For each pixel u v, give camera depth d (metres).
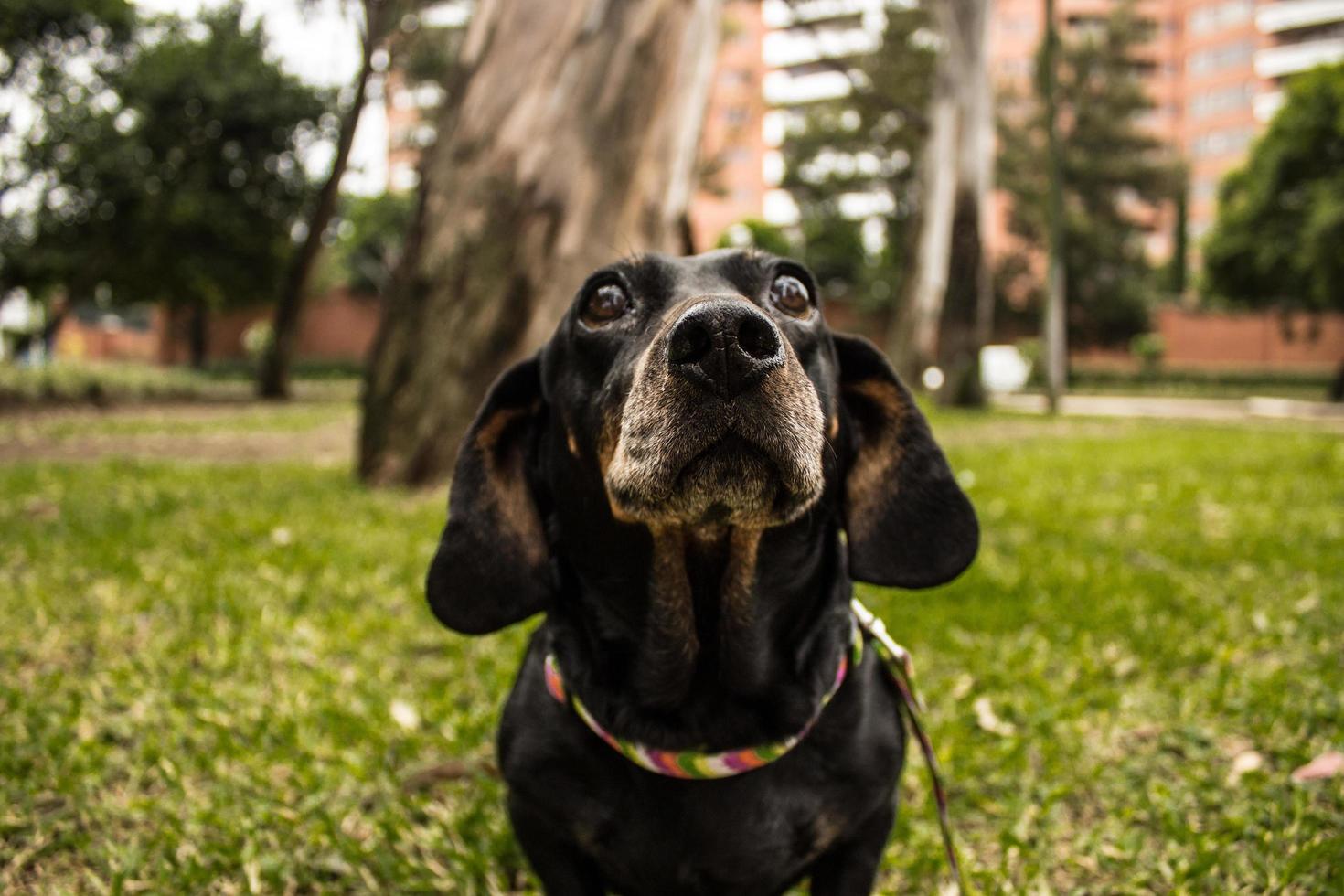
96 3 2.81
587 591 0.35
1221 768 0.49
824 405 0.35
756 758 0.32
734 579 0.32
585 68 1.25
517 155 1.25
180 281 3.77
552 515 0.38
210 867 0.42
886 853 0.43
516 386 0.38
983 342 3.27
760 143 9.58
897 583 0.37
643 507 0.29
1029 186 6.82
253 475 1.43
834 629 0.35
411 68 3.82
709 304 0.29
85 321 7.41
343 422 2.58
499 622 0.36
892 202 6.93
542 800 0.34
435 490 1.24
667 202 1.29
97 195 3.22
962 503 0.37
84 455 1.78
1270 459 1.65
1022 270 6.79
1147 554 0.93
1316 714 0.54
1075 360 7.05
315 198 3.74
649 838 0.33
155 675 0.62
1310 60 9.40
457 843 0.45
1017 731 0.55
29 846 0.43
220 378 5.25
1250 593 0.78
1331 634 0.68
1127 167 6.86
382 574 0.84
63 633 0.69
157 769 0.50
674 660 0.33
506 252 1.24
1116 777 0.49
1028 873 0.41
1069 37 8.88
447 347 1.26
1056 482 1.39
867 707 0.35
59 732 0.53
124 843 0.44
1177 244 8.63
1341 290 4.10
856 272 6.98
